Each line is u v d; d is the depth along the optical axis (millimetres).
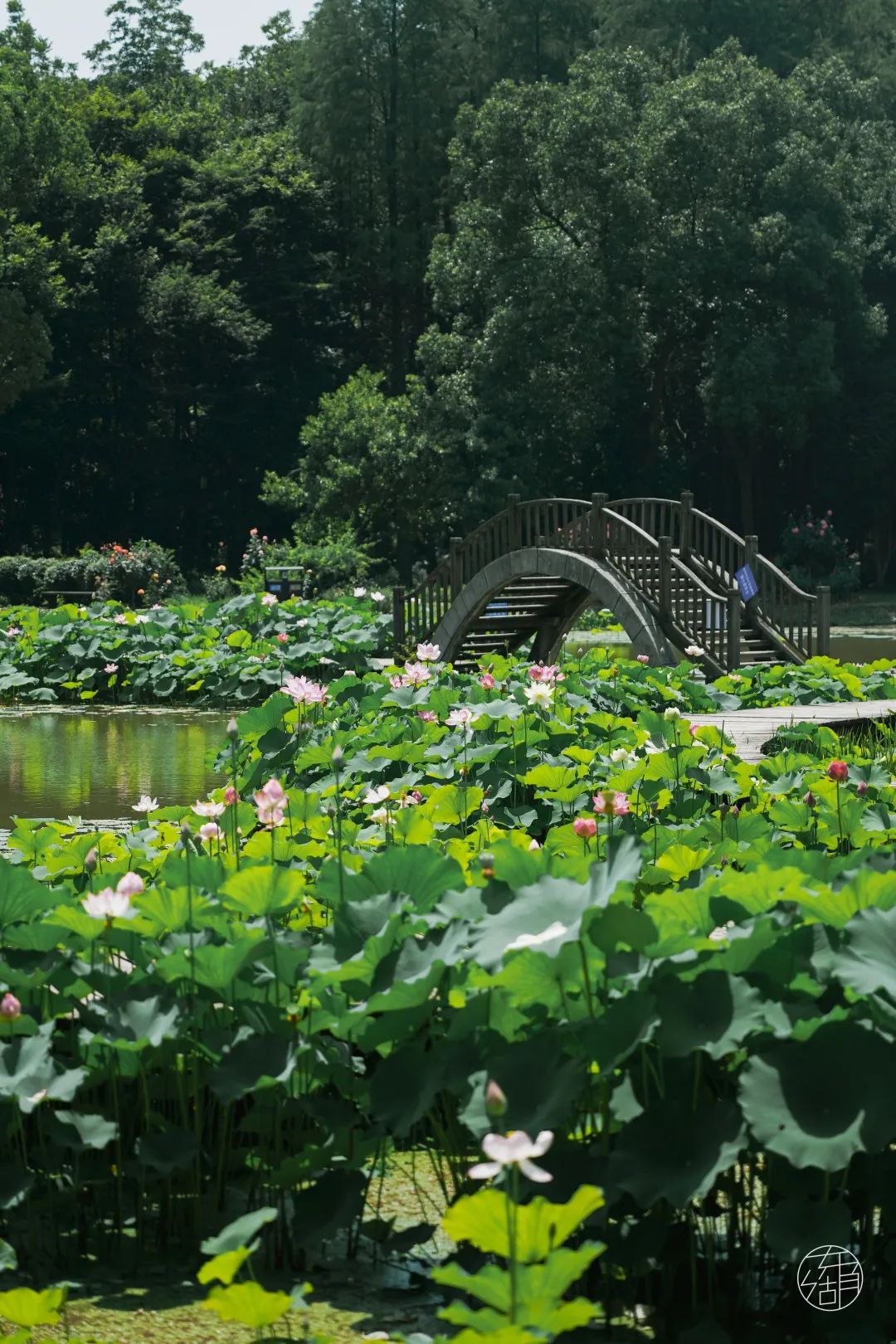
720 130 34094
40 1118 3352
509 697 11086
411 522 36281
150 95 56406
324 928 4398
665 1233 2965
